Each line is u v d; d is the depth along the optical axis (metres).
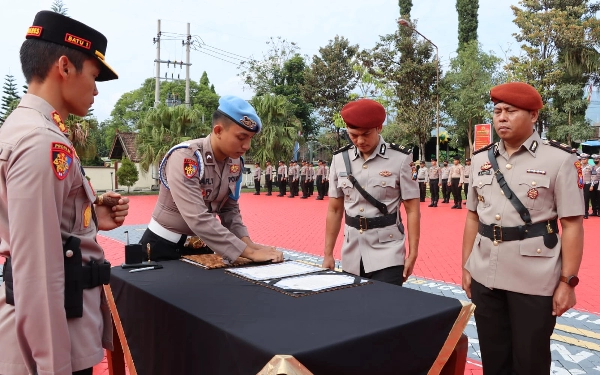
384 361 1.51
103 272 1.61
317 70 28.58
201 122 22.92
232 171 2.71
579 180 2.40
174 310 1.74
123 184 22.50
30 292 1.33
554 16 21.56
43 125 1.43
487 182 2.63
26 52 1.55
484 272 2.60
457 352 1.84
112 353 2.32
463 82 25.19
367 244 3.05
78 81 1.58
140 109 43.41
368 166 3.10
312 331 1.47
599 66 21.23
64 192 1.46
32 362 1.41
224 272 2.25
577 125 21.39
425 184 19.25
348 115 2.92
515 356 2.52
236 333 1.44
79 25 1.57
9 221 1.36
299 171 21.80
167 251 2.67
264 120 24.86
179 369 1.72
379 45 25.91
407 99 25.33
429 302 1.79
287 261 2.52
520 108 2.45
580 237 2.38
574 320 4.50
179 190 2.41
